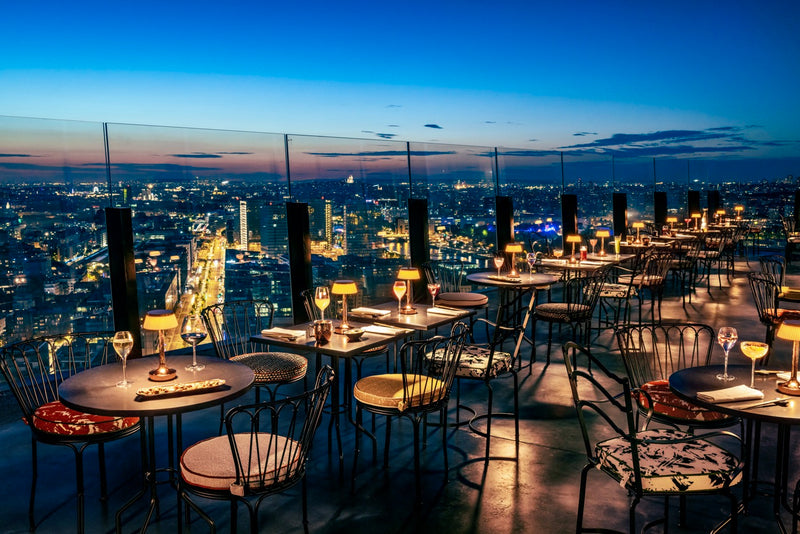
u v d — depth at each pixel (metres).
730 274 12.75
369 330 4.35
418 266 8.35
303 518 3.12
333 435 4.52
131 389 2.98
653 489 2.63
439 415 4.88
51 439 3.14
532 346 6.34
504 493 3.58
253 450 2.93
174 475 3.45
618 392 5.41
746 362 6.19
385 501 3.50
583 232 12.10
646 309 9.17
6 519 3.35
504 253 9.36
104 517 3.38
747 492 3.15
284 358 4.63
